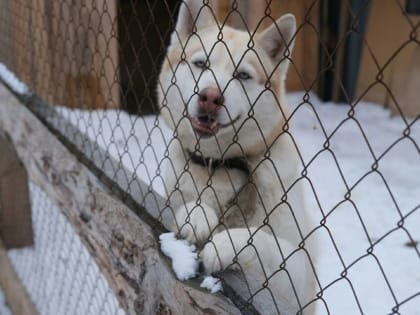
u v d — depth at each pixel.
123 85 1.45
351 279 1.29
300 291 0.82
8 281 1.39
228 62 0.88
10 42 1.55
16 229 1.51
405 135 0.36
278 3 2.68
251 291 0.60
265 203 0.82
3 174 1.48
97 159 0.96
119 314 1.03
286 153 0.86
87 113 1.23
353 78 2.82
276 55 0.95
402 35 2.60
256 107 0.86
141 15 1.48
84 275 1.22
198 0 0.95
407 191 1.79
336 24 2.70
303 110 2.65
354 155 2.13
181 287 0.63
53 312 1.17
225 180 0.81
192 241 0.69
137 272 0.76
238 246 0.67
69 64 1.15
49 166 1.14
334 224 1.57
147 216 0.77
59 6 1.15
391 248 1.43
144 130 1.82
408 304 1.17
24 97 1.34
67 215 1.07
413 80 2.57
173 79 0.80
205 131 0.80
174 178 0.88
